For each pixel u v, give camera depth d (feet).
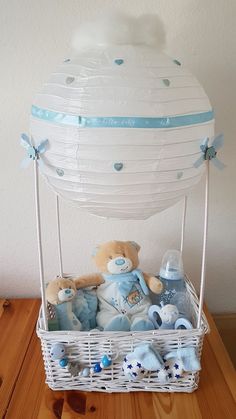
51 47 2.60
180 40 2.62
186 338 2.20
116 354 2.21
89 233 3.07
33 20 2.54
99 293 2.51
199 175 1.99
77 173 1.79
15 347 2.69
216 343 2.76
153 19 1.99
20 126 2.76
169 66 1.83
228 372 2.49
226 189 2.98
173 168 1.78
